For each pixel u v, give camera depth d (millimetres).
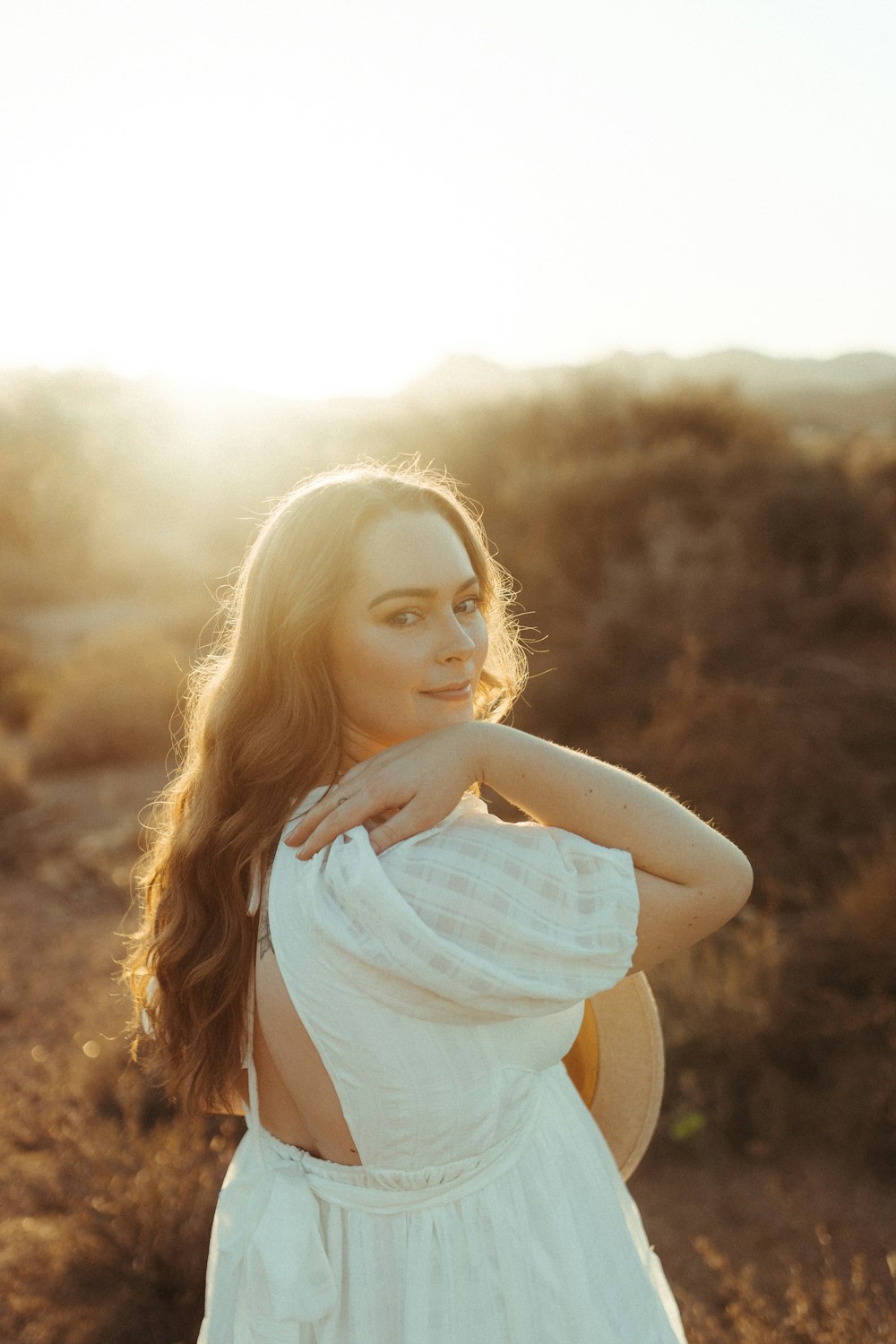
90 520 20062
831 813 4934
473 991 1034
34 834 7719
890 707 5633
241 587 1325
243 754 1252
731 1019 3811
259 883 1238
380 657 1188
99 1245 3076
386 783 1146
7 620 16438
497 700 1599
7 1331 2979
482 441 12023
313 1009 1095
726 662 6375
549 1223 1178
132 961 1475
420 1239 1127
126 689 9734
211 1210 3111
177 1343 2910
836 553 7980
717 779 5000
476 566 1361
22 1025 5000
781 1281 3092
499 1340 1122
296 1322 1164
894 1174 3500
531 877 1089
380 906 1035
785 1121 3688
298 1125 1247
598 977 1101
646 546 8188
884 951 3969
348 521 1190
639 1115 1526
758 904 4613
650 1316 1250
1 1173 3684
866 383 117938
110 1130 3625
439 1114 1096
